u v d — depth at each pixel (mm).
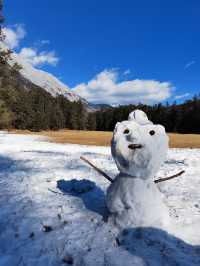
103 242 1328
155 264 1156
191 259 1204
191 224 1531
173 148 5836
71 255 1233
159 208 1429
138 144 1412
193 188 2293
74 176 2666
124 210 1434
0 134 11320
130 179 1449
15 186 2297
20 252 1282
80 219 1584
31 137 9609
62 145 6301
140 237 1333
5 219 1624
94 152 4883
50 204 1849
